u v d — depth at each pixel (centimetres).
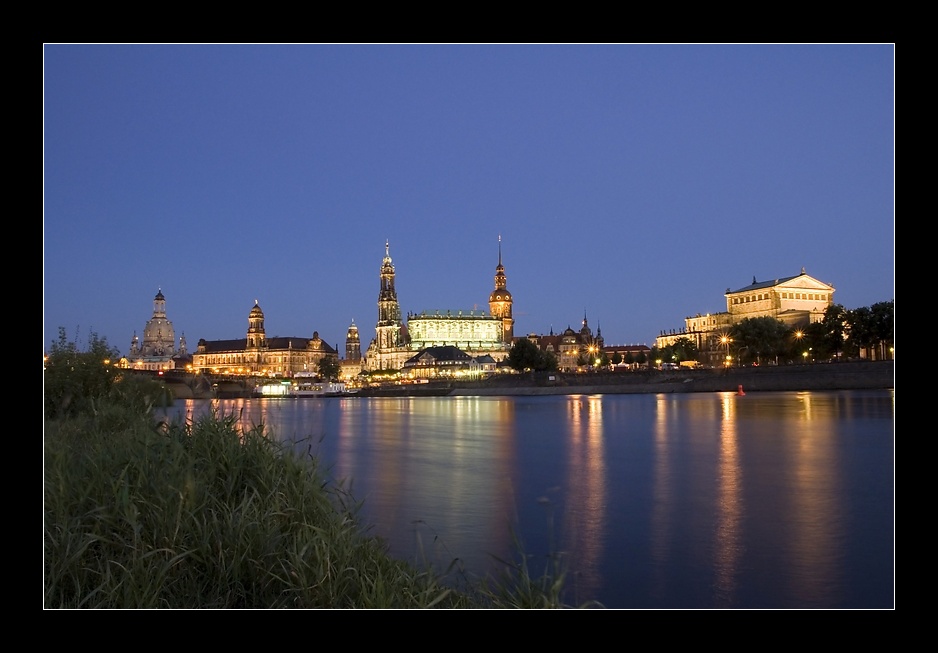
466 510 3297
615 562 2412
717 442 6231
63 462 1627
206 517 1512
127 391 2806
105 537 1427
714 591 2102
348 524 1739
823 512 3222
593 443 6469
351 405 18662
